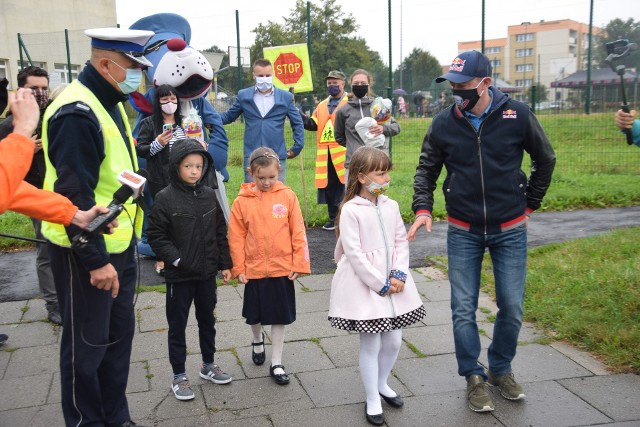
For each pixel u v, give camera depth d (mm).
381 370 3701
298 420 3580
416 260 6758
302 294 5730
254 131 7449
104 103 3084
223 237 4023
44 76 4887
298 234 4113
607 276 5406
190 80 6141
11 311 5422
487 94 3570
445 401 3760
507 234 3623
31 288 6027
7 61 29344
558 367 4121
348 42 36969
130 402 3816
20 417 3666
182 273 3809
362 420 3564
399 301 3559
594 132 15000
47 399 3881
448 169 3762
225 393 3914
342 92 8047
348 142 7082
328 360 4363
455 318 3711
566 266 5848
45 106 4789
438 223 8547
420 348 4512
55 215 2635
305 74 8820
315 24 36812
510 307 3629
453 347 4520
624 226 8133
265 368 4254
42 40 19344
